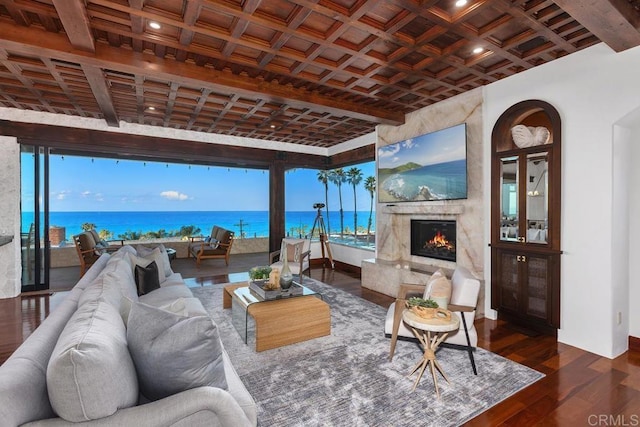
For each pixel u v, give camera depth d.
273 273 3.53
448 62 3.08
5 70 3.29
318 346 2.93
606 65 2.76
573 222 2.98
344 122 5.21
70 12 2.10
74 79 3.43
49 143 4.95
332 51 2.89
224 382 1.46
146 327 1.35
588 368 2.56
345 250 6.87
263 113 4.73
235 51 2.91
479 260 3.84
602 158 2.79
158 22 2.38
